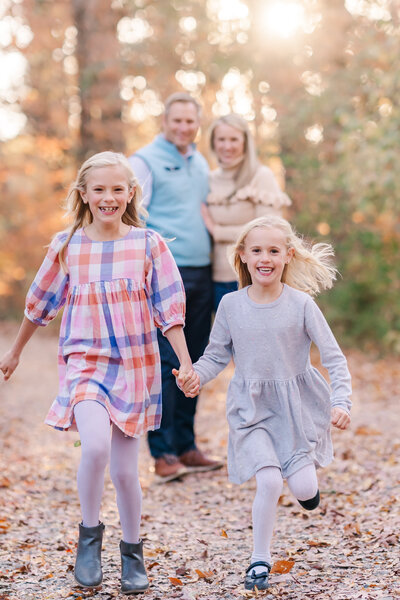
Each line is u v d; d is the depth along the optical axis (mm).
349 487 4941
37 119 17781
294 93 13031
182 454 5652
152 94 15148
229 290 5469
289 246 3547
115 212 3291
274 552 3682
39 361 14148
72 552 3816
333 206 12961
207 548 3848
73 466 6141
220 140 5406
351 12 12281
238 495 4969
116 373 3199
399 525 3904
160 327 3406
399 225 12312
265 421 3430
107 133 15883
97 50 15242
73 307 3264
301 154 13172
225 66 13297
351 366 11945
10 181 18562
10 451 6738
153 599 3141
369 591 3047
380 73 10773
